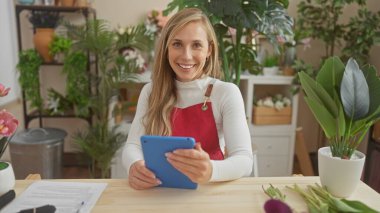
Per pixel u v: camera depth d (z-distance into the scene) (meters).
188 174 0.81
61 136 2.30
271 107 2.55
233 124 1.08
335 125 0.82
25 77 2.41
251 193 0.84
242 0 1.67
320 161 0.85
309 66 2.44
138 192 0.85
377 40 2.20
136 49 2.49
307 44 2.53
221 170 0.88
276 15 1.71
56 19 2.49
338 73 0.83
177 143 0.79
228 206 0.78
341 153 0.82
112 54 2.28
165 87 1.18
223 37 1.89
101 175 2.49
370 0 2.49
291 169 2.65
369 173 2.17
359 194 0.84
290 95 2.63
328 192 0.81
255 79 2.47
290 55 2.55
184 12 1.10
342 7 2.48
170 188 0.87
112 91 2.32
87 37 2.13
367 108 0.77
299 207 0.76
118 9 2.72
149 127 1.17
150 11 2.72
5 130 0.81
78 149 2.71
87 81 2.39
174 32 1.07
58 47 2.41
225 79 1.79
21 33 2.69
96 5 2.70
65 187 0.87
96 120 2.56
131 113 2.60
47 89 2.77
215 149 1.15
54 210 0.73
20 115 2.73
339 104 0.79
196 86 1.17
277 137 2.60
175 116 1.17
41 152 2.16
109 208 0.76
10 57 2.57
